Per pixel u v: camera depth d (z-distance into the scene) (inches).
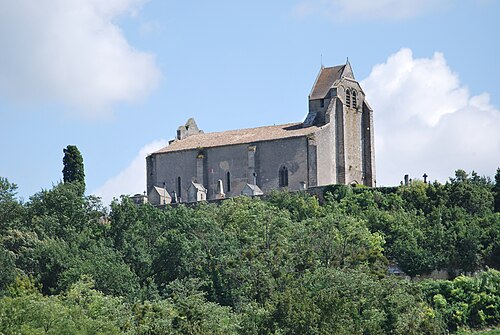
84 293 6904.5
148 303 6604.3
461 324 7357.3
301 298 5969.5
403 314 6289.4
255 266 7145.7
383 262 7800.2
